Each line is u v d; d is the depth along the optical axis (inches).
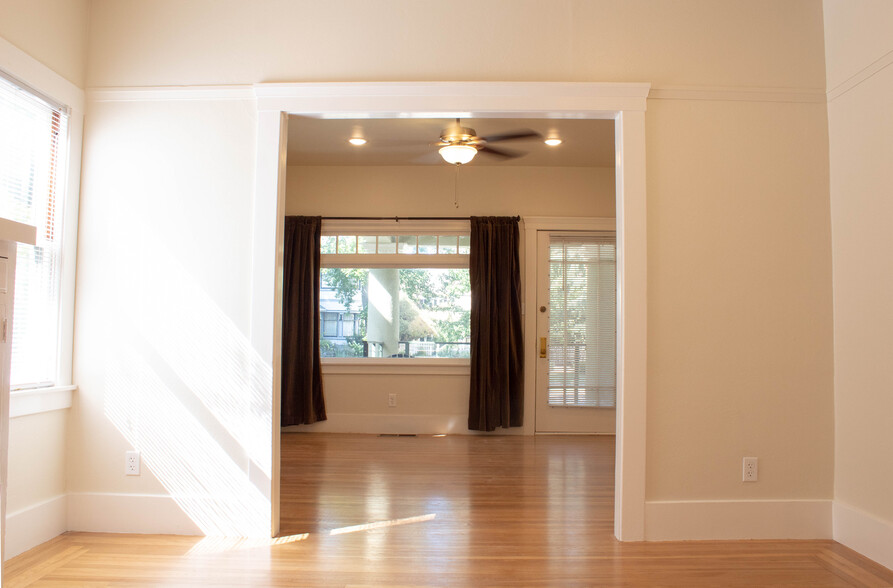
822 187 121.4
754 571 102.3
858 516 111.7
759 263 120.0
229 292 118.6
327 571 100.9
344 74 121.2
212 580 96.6
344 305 244.4
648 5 121.9
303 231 235.9
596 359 240.8
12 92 104.0
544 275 241.8
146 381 118.6
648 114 120.3
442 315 244.7
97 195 120.5
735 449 118.4
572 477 166.9
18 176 106.0
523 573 101.0
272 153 119.3
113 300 119.6
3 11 100.3
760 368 119.2
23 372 108.1
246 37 121.8
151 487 118.1
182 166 120.4
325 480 162.1
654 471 117.4
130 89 120.9
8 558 103.4
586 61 121.3
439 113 120.3
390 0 122.2
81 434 118.9
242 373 117.8
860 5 112.6
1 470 68.1
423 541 115.6
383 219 240.4
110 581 95.6
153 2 122.2
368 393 239.9
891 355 105.3
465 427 238.1
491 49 121.5
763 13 122.4
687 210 119.8
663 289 118.9
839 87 118.3
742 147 120.9
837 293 119.2
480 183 242.8
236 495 117.0
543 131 194.1
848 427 115.5
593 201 242.8
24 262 108.1
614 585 96.7
